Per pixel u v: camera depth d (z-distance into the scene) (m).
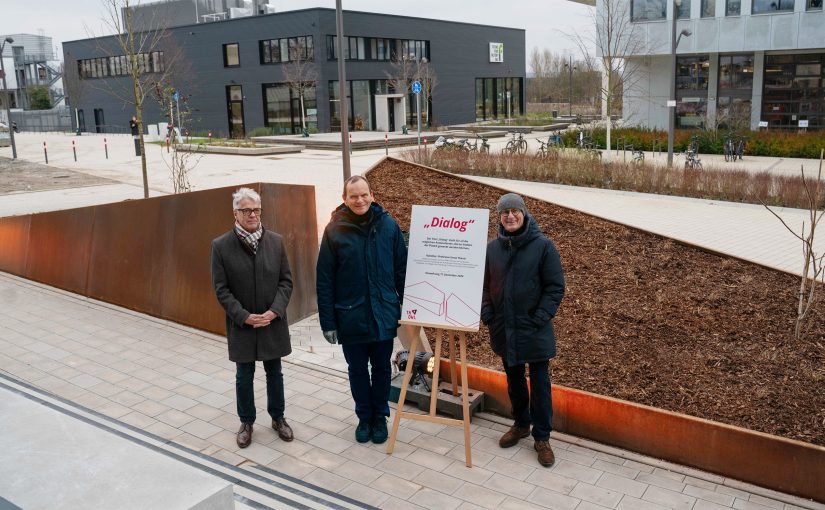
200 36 48.41
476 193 9.97
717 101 33.75
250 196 4.86
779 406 4.88
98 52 54.72
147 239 8.20
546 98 95.44
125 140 46.66
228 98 48.56
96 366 6.58
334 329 4.87
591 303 6.69
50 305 8.74
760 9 30.16
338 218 4.86
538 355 4.66
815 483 4.22
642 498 4.27
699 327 6.12
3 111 68.69
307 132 41.53
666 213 15.45
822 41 28.98
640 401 5.08
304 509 4.15
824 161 25.48
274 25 45.03
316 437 5.16
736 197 16.97
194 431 5.23
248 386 4.98
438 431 5.26
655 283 6.98
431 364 5.66
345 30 45.31
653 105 35.47
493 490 4.39
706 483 4.43
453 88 54.28
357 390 5.03
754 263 7.25
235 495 4.29
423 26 50.94
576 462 4.73
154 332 7.62
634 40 32.84
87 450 3.36
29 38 85.62
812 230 5.80
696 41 31.81
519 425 4.99
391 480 4.53
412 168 11.23
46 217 9.71
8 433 3.52
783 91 31.97
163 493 3.00
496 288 4.77
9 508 2.87
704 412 4.88
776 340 5.82
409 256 4.87
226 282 4.88
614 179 19.11
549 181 20.56
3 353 6.95
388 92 49.22
